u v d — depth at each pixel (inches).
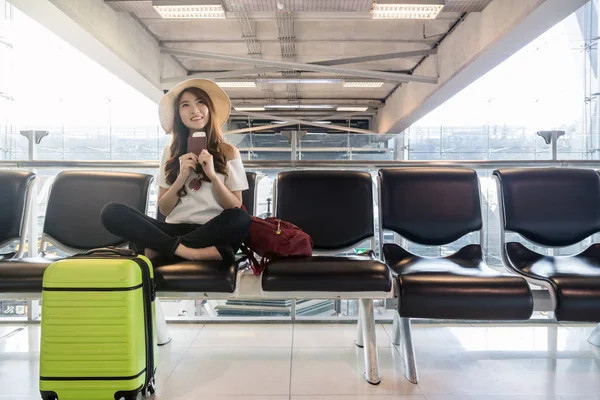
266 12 186.4
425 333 80.4
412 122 311.0
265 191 79.7
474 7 164.6
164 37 220.1
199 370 63.9
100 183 75.0
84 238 72.6
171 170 65.7
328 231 73.0
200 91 65.9
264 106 360.2
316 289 52.6
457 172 75.6
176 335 79.7
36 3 130.3
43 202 90.3
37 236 88.9
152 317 53.6
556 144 93.3
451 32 202.4
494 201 89.9
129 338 48.9
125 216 56.8
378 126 386.6
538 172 73.6
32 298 53.5
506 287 50.6
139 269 50.4
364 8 159.5
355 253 76.4
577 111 240.1
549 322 85.7
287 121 332.2
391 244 72.0
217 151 65.0
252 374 62.4
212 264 54.2
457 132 247.3
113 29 171.9
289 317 87.7
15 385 59.0
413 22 197.0
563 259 67.6
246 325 85.7
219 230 55.4
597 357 68.9
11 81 231.9
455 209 73.3
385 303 88.2
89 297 48.5
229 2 157.0
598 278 52.4
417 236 73.1
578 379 60.9
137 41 196.9
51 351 48.7
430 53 220.1
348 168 87.0
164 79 224.8
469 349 72.6
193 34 215.5
